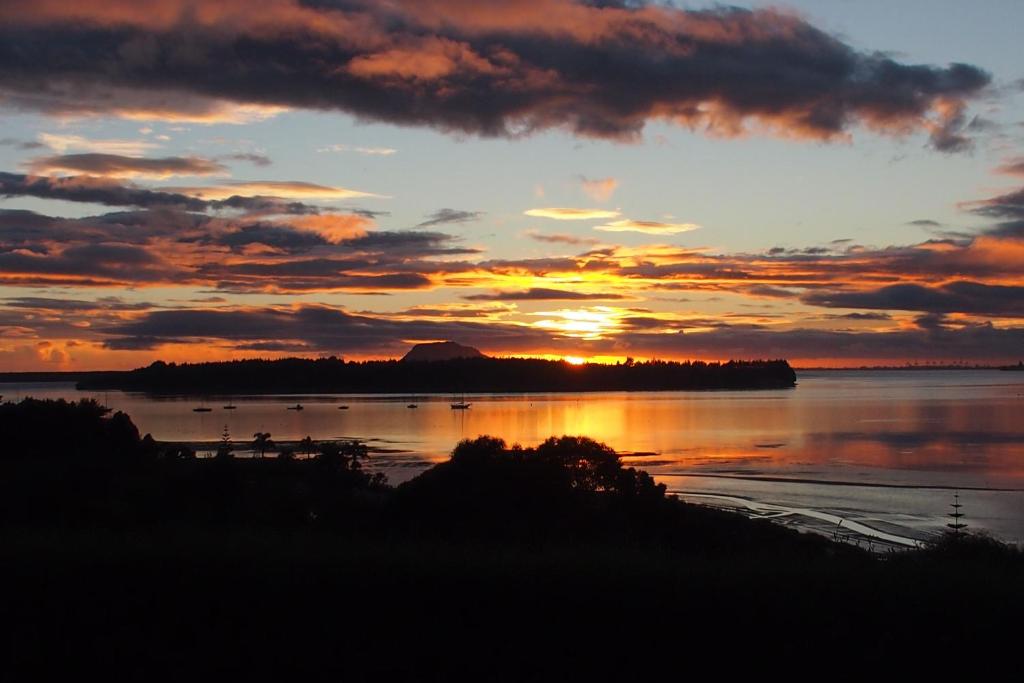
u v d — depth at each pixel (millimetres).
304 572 11344
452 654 10219
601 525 28031
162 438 123938
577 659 10094
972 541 18812
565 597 10812
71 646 10484
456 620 10625
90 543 12273
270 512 29906
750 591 10766
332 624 10672
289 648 10383
